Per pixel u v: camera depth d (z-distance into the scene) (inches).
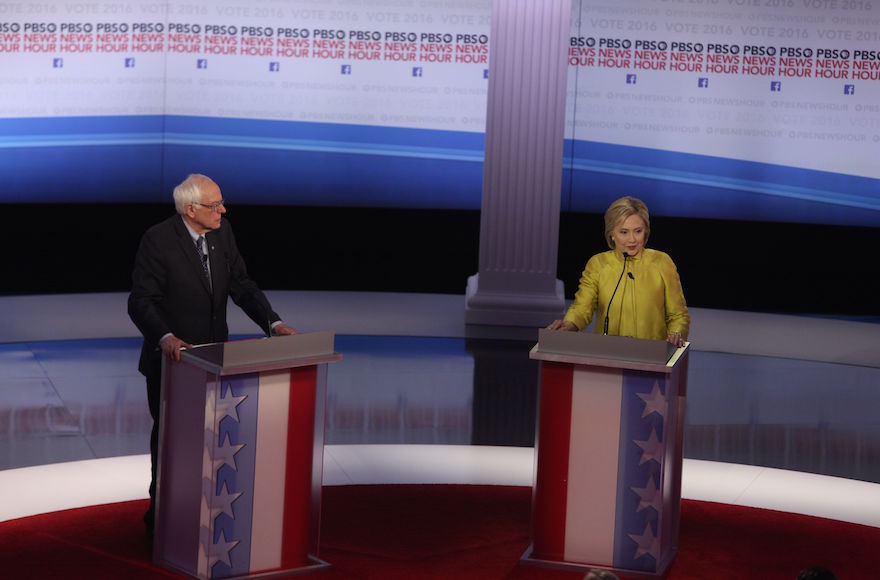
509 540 726.5
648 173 1555.1
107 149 1502.2
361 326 1390.3
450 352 1275.8
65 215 1503.4
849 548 735.1
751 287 1574.8
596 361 650.2
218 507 629.6
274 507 648.4
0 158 1466.5
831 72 1517.0
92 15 1469.0
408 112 1544.0
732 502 832.9
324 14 1519.4
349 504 789.2
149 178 1521.9
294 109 1533.0
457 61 1536.7
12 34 1444.4
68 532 716.7
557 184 1395.2
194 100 1514.5
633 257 706.2
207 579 631.8
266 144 1536.7
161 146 1517.0
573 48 1533.0
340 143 1546.5
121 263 1537.9
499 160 1393.9
